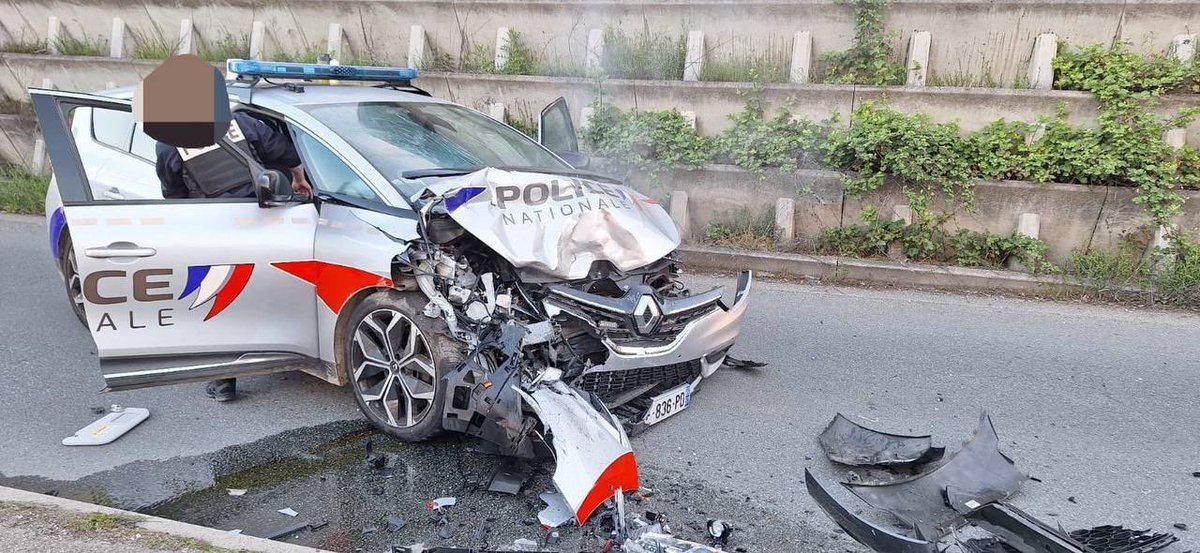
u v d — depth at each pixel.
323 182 4.16
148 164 4.78
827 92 8.12
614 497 3.30
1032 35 7.98
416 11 10.06
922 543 2.73
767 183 7.76
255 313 4.07
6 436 4.00
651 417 3.99
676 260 4.47
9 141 10.59
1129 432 4.24
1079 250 7.07
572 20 9.45
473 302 3.71
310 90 4.75
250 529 3.22
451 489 3.52
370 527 3.22
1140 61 7.38
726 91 8.45
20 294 6.37
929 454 3.76
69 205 3.90
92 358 5.07
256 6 10.62
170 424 4.18
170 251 3.92
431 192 3.79
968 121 7.80
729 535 3.21
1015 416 4.42
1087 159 6.97
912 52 8.13
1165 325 6.01
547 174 4.23
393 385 3.94
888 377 4.95
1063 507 3.48
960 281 6.98
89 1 11.26
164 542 2.74
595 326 3.67
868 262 7.24
